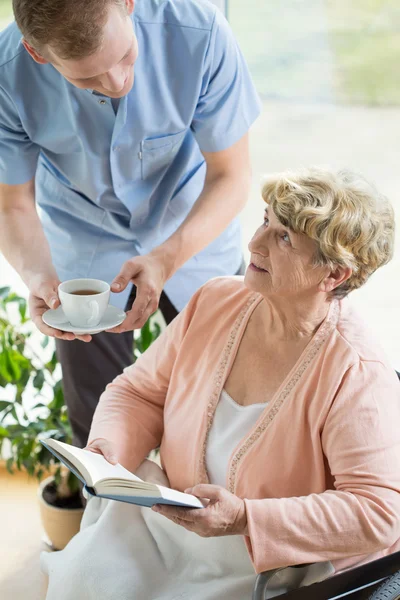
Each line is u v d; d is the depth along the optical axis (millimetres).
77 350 2068
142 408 1601
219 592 1347
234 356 1454
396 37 2344
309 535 1255
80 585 1414
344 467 1300
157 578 1425
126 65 1333
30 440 2240
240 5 2328
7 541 2377
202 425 1449
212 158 1809
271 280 1350
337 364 1342
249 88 1771
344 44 2373
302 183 1301
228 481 1398
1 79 1618
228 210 1796
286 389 1366
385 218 1326
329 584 1211
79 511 2213
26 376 2229
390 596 1124
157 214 1908
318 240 1286
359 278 1362
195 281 2033
